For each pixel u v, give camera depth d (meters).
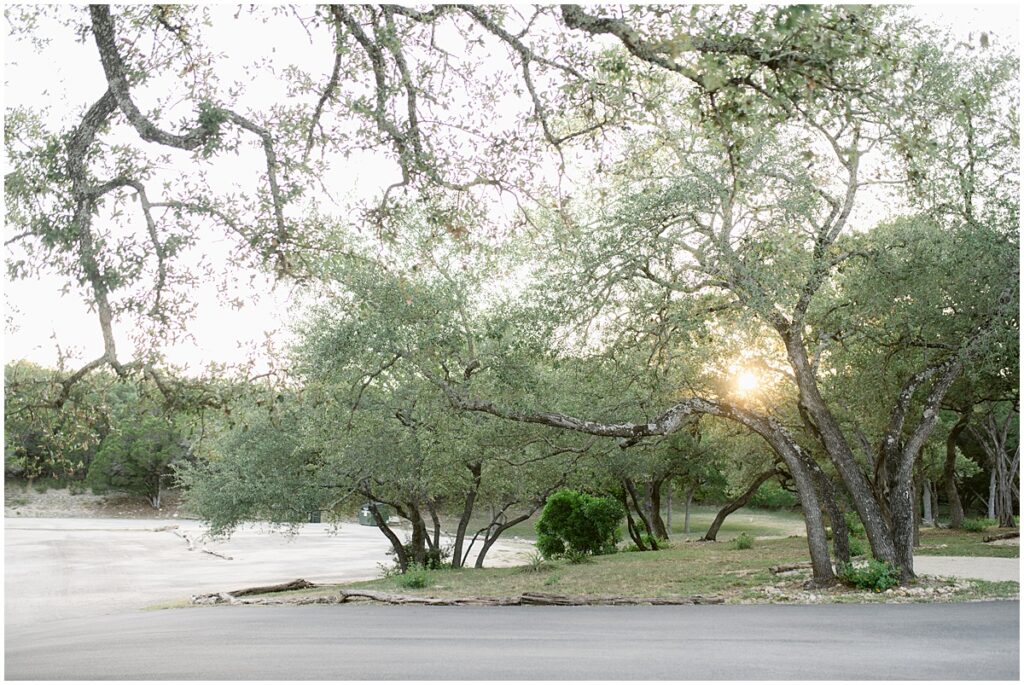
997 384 25.00
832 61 8.52
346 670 7.86
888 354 19.97
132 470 88.69
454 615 14.45
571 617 13.56
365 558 41.72
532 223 12.52
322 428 23.30
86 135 10.38
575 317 16.05
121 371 10.62
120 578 32.69
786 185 15.45
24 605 24.75
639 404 20.67
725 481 52.12
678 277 16.67
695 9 8.50
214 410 12.02
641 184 16.12
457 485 27.44
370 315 18.38
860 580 16.50
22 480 92.44
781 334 17.67
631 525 35.59
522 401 18.17
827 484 18.47
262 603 20.00
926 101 14.07
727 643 9.76
